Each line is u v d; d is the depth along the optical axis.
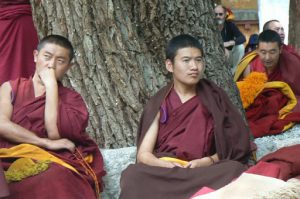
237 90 9.41
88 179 7.50
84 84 8.75
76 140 7.75
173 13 8.90
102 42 8.74
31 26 9.92
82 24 8.75
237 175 7.14
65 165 7.33
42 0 8.88
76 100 7.85
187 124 7.78
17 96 7.82
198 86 7.96
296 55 11.33
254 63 11.51
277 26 13.91
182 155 7.66
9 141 7.62
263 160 6.94
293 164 6.77
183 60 7.80
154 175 7.28
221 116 7.70
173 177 7.22
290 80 11.20
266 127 10.49
